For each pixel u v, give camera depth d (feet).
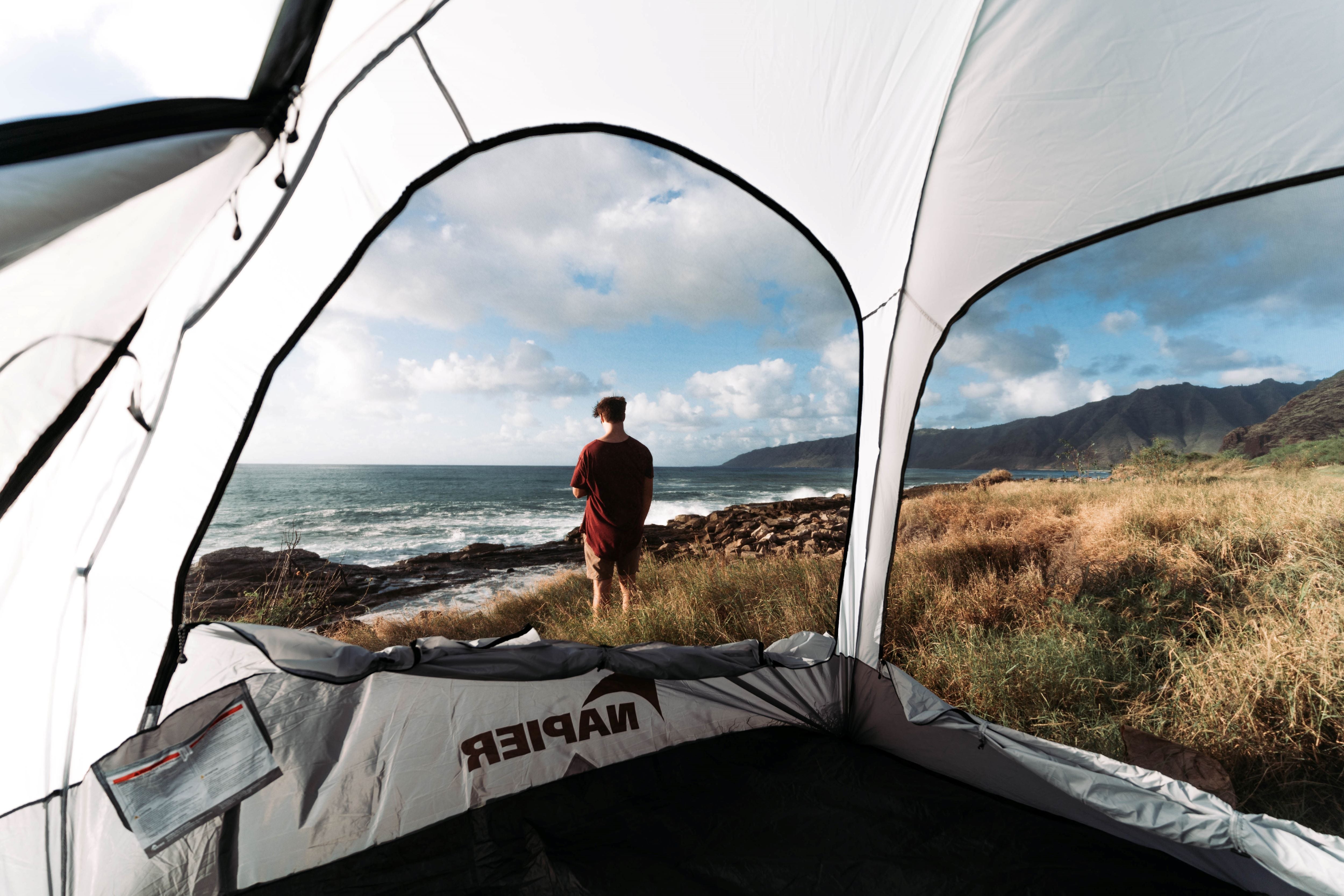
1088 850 5.96
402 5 4.33
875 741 8.25
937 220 7.70
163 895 5.06
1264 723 7.96
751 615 15.16
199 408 4.75
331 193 4.73
